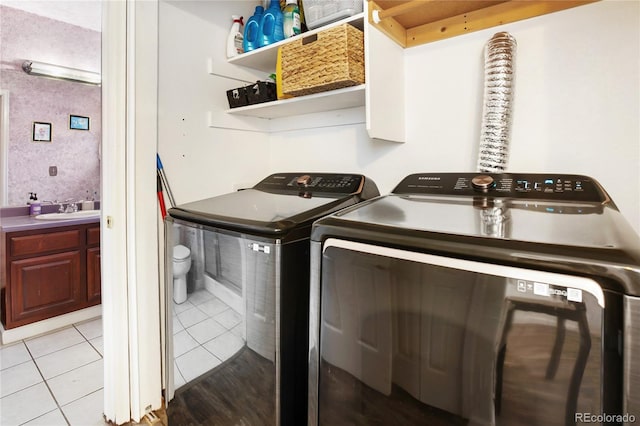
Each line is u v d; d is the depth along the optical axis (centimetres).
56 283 281
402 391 79
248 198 154
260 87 180
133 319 167
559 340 61
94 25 321
